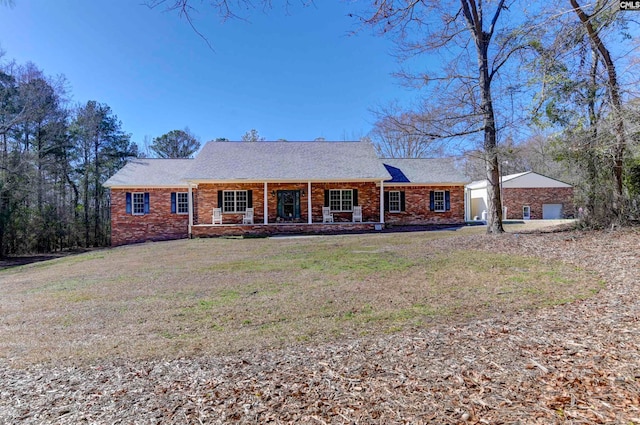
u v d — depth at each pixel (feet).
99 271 31.55
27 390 10.00
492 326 12.87
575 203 35.06
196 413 8.17
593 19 20.17
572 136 29.53
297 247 40.16
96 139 86.43
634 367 8.64
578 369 8.82
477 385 8.46
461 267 24.38
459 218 65.51
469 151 36.32
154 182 62.23
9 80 64.69
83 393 9.63
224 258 34.96
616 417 6.73
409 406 7.79
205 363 11.35
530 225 50.06
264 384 9.45
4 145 65.51
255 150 66.03
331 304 17.79
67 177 81.92
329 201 61.82
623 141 25.68
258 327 15.03
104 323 16.63
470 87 36.45
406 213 64.75
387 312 15.92
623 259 21.38
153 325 16.02
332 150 66.95
